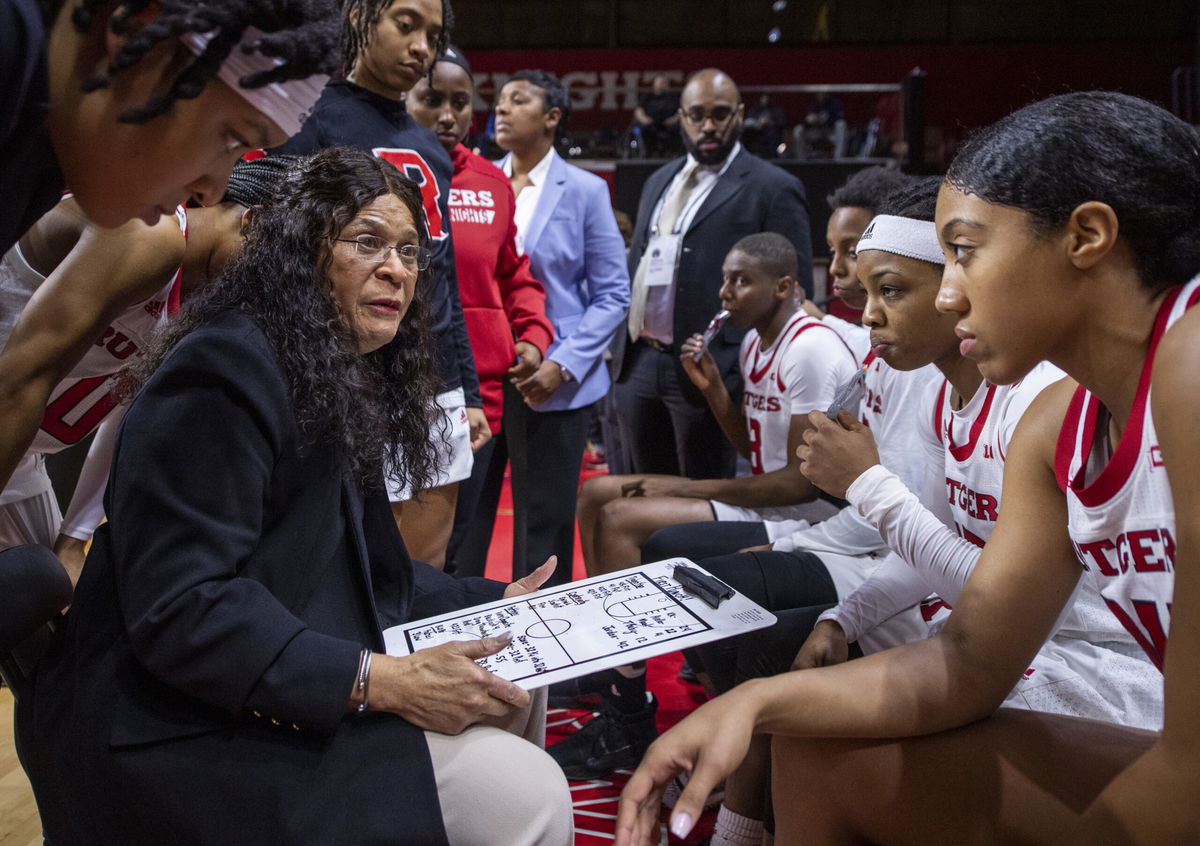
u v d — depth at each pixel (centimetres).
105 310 121
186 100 83
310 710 102
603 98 1151
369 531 132
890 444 169
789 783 111
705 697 239
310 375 110
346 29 208
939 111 1145
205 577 101
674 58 1152
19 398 118
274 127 88
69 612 112
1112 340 86
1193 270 82
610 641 118
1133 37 1212
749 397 244
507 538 384
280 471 111
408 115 219
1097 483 89
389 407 137
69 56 79
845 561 182
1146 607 90
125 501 102
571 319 304
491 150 568
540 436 287
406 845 103
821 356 216
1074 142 82
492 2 1264
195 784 102
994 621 104
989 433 139
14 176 82
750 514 222
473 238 264
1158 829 79
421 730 108
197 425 103
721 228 310
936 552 135
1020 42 1229
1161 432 78
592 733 203
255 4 80
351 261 117
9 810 178
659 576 136
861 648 156
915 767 103
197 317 114
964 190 88
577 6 1262
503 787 106
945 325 144
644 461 332
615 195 642
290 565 112
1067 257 84
